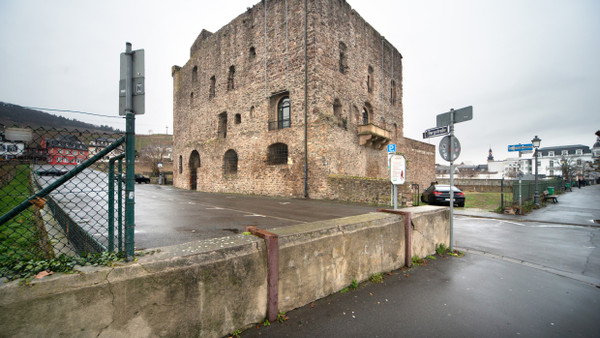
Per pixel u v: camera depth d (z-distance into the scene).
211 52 23.84
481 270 4.49
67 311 1.79
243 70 20.66
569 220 9.85
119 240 2.37
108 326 1.93
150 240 5.40
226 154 22.09
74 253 3.52
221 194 19.61
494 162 91.25
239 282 2.58
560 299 3.50
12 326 1.64
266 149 18.84
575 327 2.87
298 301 3.06
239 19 21.09
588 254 5.55
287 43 17.88
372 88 22.30
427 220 5.11
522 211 11.63
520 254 5.50
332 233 3.43
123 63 2.45
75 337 1.82
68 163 2.41
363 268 3.83
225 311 2.49
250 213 9.45
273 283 2.80
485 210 12.62
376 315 3.01
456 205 14.16
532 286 3.89
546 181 19.75
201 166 24.45
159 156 56.53
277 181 18.05
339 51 18.47
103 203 10.20
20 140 2.22
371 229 3.95
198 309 2.33
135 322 2.03
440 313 3.10
